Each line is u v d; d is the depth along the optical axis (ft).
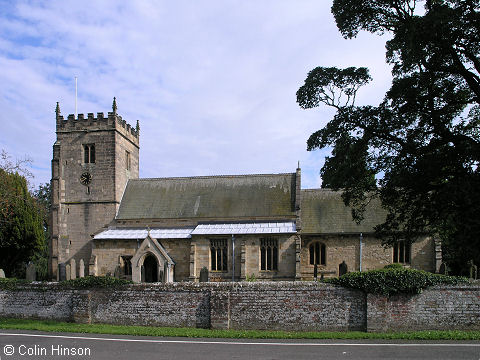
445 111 88.07
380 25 94.53
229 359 59.41
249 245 159.02
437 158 83.66
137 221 175.73
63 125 184.44
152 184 189.26
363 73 95.40
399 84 88.22
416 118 91.15
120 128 185.78
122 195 186.19
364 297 81.76
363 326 81.20
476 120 94.68
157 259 154.20
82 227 178.91
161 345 68.69
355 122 93.30
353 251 160.45
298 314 83.15
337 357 60.44
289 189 174.60
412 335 74.54
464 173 81.05
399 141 91.61
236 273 158.51
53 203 180.96
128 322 88.99
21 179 193.77
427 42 79.77
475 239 80.12
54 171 182.70
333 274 160.35
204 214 172.24
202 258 161.38
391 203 95.40
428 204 88.74
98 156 180.65
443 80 92.07
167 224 173.58
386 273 81.30
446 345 67.77
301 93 98.73
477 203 77.36
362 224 161.79
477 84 86.38
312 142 97.66
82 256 177.27
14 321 93.50
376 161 94.63
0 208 160.66
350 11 91.76
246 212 169.78
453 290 80.18
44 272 229.86
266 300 84.28
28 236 193.67
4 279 101.14
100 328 83.30
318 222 165.99
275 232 156.97
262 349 65.77
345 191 103.96
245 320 84.28
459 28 78.74
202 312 86.22
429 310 80.18
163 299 88.12
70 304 94.17
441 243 155.84
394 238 101.14
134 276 153.28
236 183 182.09
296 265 153.07
